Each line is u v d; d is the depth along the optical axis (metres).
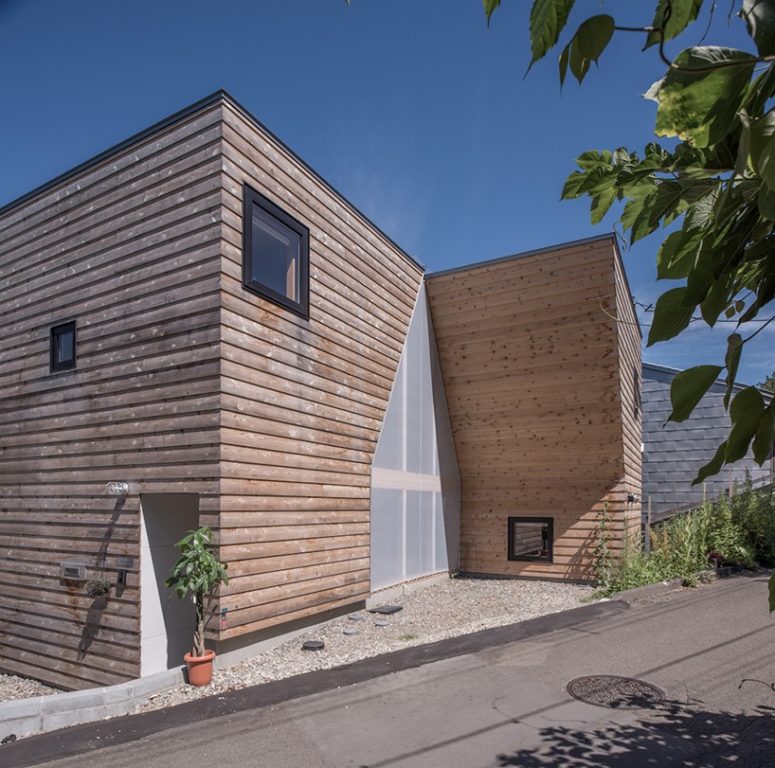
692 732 4.56
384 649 6.82
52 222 7.96
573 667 6.12
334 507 8.10
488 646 6.88
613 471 10.85
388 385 9.64
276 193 7.36
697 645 6.80
